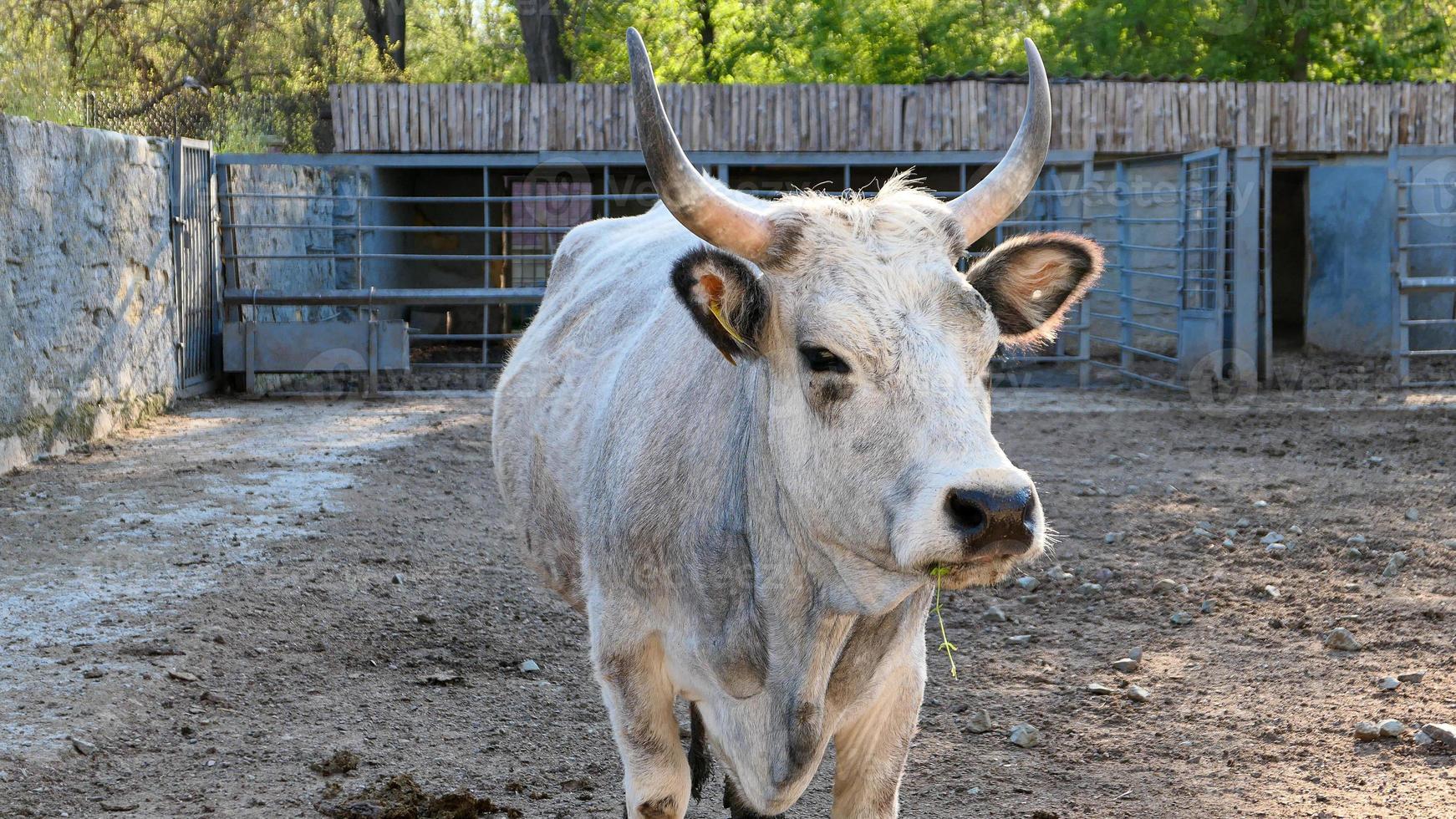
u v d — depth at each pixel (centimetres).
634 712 364
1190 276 1652
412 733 521
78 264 1159
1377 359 1906
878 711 355
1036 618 684
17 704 520
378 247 1970
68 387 1132
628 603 362
